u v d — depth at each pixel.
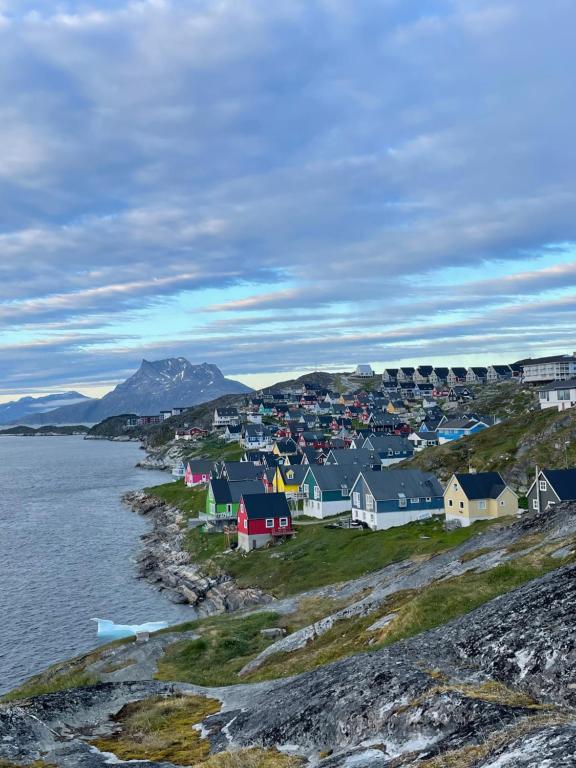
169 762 18.48
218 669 39.19
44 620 66.56
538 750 10.72
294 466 111.56
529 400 169.25
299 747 16.92
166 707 24.94
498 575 32.66
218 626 49.88
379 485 86.00
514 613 19.39
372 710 16.22
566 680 14.53
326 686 19.34
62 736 22.08
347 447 159.25
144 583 80.69
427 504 86.31
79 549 98.56
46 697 25.77
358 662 20.73
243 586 70.56
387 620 33.62
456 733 13.62
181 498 130.00
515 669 16.02
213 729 21.20
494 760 11.16
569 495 70.62
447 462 108.38
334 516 97.69
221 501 103.62
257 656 39.84
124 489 169.38
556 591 19.62
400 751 14.02
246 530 85.19
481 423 149.12
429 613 29.53
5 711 23.08
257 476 122.81
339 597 52.31
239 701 24.64
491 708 13.94
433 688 15.89
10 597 74.44
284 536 86.44
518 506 80.56
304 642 38.78
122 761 18.97
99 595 75.44
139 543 102.75
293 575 69.06
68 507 140.25
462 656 18.20
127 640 49.47
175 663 41.38
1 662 55.72
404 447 136.75
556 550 34.44
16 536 108.38
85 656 47.56
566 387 122.69
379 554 68.56
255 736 18.50
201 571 80.19
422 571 46.44
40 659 56.25
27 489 173.12
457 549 49.94
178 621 66.38
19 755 19.62
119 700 26.34
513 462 99.06
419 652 19.45
